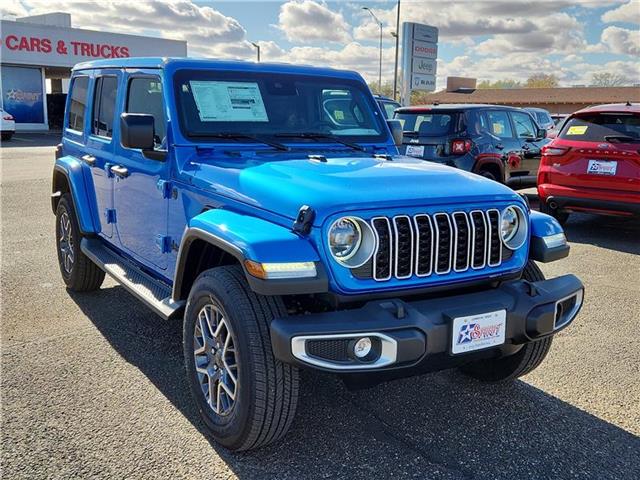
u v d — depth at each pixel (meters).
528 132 10.77
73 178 5.21
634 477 2.97
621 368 4.21
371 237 2.82
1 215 9.41
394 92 32.88
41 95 32.91
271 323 2.73
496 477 2.96
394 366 2.73
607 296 5.79
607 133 7.86
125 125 3.55
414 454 3.13
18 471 2.90
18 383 3.81
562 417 3.53
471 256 3.09
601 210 7.89
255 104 4.10
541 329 3.09
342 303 2.85
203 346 3.23
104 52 34.31
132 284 4.16
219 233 2.97
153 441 3.19
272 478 2.91
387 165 3.57
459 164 9.48
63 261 5.72
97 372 3.99
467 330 2.89
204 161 3.64
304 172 3.23
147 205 4.16
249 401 2.85
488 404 3.68
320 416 3.50
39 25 31.66
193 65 4.01
